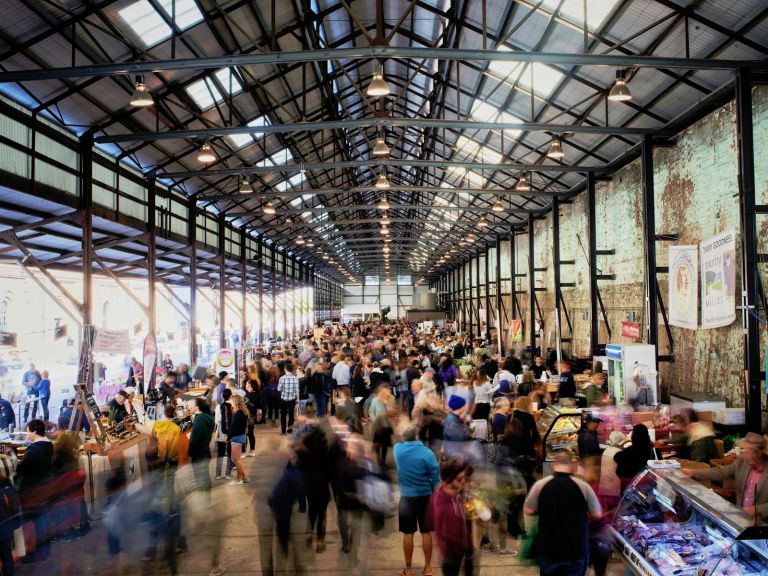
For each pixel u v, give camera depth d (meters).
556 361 17.53
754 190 8.63
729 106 10.13
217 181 19.17
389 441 7.86
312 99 16.47
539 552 4.14
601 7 9.66
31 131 10.02
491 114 15.46
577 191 17.58
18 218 11.31
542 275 22.86
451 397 6.64
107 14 9.28
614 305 15.50
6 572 5.00
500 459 5.84
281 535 5.19
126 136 11.59
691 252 10.94
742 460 4.99
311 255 44.28
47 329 20.48
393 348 16.81
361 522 5.80
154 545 5.60
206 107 13.62
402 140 21.44
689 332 11.47
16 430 11.19
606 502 5.37
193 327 18.28
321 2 12.37
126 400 9.42
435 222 32.16
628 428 8.52
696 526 4.30
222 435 8.55
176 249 17.91
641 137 12.53
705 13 8.71
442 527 4.68
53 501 6.00
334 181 25.22
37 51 9.23
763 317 9.04
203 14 10.48
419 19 13.06
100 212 12.36
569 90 12.55
